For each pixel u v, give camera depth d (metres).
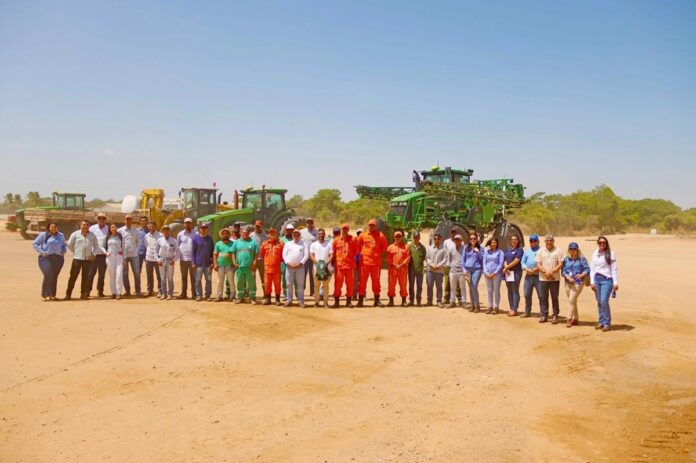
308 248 13.84
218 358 8.66
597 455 5.36
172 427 5.97
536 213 50.81
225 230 13.81
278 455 5.29
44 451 5.39
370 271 13.41
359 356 8.89
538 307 13.52
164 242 14.01
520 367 8.34
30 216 32.03
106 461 5.18
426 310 12.91
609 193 59.91
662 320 11.77
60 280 17.64
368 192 23.17
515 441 5.66
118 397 6.90
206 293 14.09
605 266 10.78
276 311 12.58
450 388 7.36
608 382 7.68
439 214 20.89
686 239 41.66
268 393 7.07
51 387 7.26
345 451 5.38
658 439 5.75
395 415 6.36
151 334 10.20
